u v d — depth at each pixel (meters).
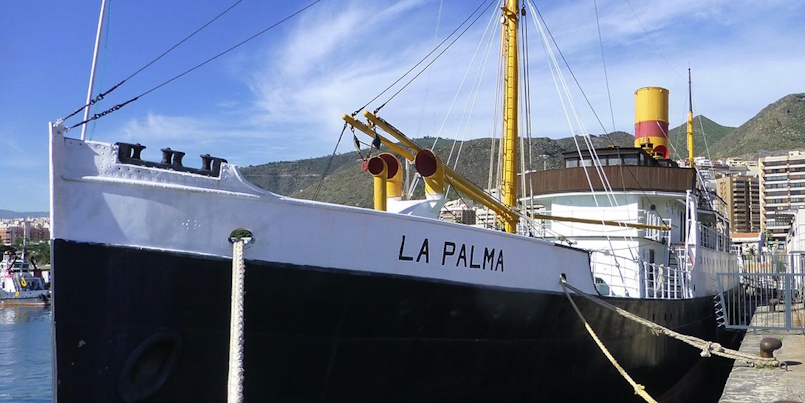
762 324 20.67
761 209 139.00
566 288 10.20
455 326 8.58
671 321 14.61
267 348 7.13
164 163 6.70
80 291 6.33
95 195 6.36
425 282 8.13
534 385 9.92
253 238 6.96
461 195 12.26
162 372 6.74
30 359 32.69
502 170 12.55
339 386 7.74
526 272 9.56
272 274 7.03
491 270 8.97
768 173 138.38
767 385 11.65
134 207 6.49
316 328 7.41
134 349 6.55
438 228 8.34
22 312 67.19
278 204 7.12
